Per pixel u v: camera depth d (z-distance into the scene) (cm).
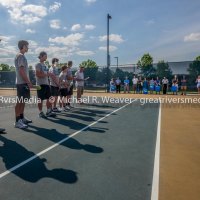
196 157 425
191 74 2322
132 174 349
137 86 2355
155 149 467
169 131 625
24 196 284
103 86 2531
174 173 355
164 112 984
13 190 298
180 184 321
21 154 427
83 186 311
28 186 309
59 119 771
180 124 723
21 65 616
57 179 330
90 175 344
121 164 386
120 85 2378
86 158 412
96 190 301
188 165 387
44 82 777
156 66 2431
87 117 820
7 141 505
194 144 505
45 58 758
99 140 526
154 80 2339
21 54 620
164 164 389
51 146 475
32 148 461
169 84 2395
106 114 900
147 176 343
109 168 370
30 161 393
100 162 394
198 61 2295
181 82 2194
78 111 964
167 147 482
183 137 562
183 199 284
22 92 631
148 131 622
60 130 613
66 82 966
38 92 782
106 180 329
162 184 320
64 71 956
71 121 741
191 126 694
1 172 350
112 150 457
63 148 464
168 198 285
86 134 577
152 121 768
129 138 547
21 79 628
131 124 713
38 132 587
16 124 636
